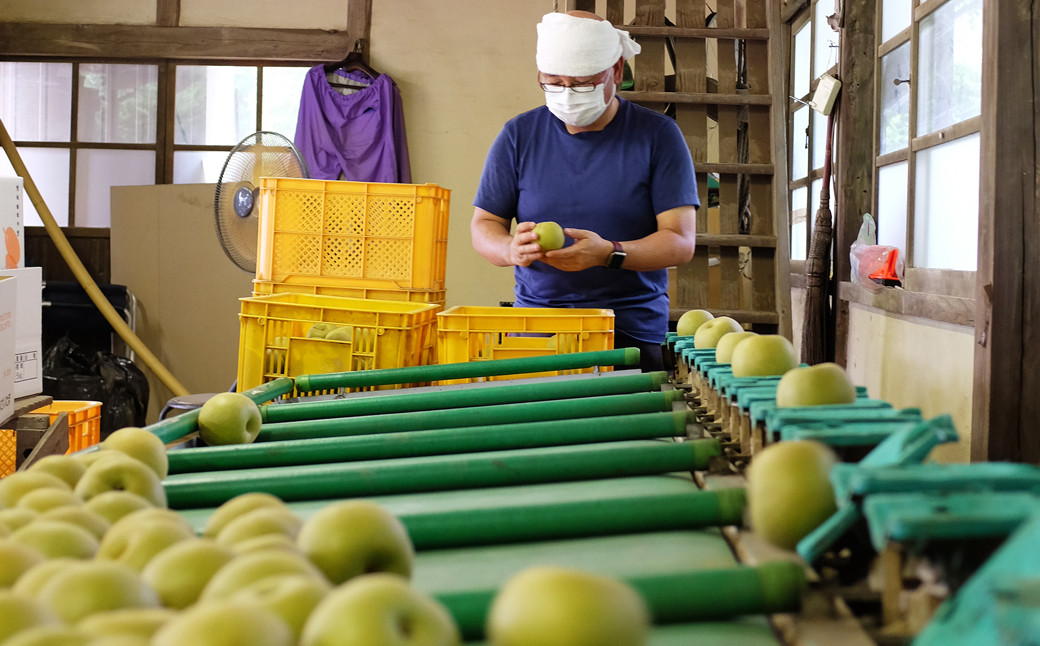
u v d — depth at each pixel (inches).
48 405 94.2
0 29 222.5
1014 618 15.2
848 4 143.4
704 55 148.9
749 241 144.2
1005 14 88.2
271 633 16.5
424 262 109.8
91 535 27.0
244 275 211.0
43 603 19.0
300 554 23.3
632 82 153.3
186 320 211.9
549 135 96.7
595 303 95.7
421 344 86.0
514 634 17.2
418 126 224.8
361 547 23.7
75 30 223.0
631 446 42.3
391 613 17.0
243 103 227.0
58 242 206.1
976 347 93.0
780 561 24.9
